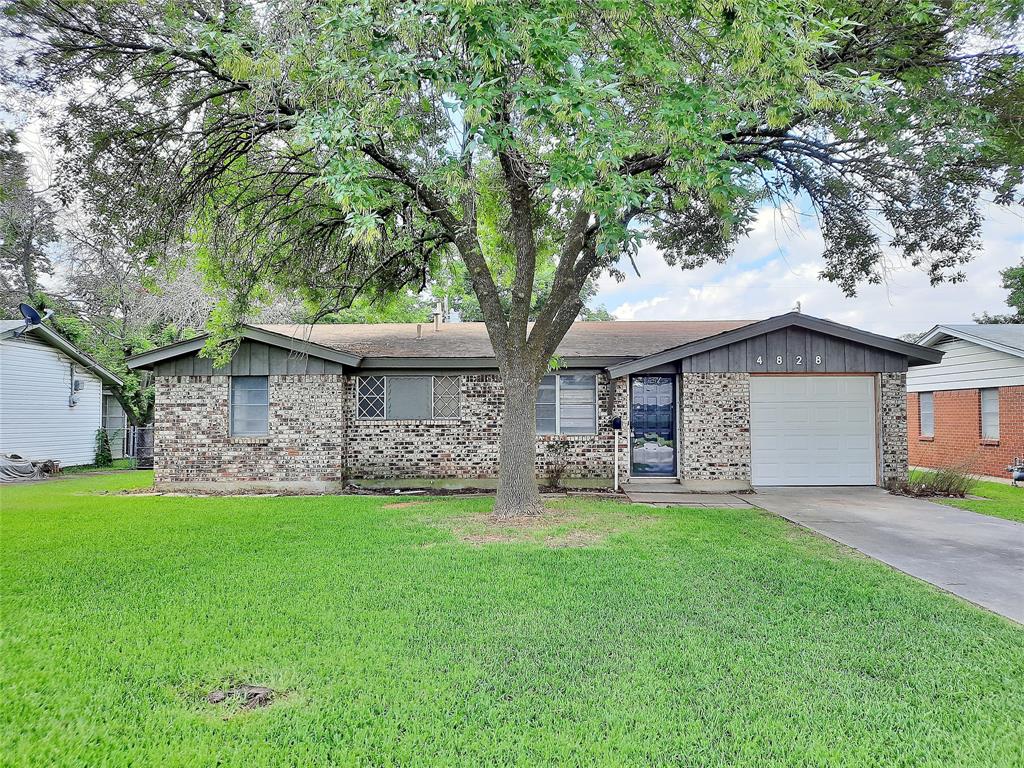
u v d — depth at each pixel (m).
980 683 3.59
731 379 12.48
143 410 22.16
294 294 12.94
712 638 4.24
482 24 5.31
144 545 7.16
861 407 12.60
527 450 9.15
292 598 5.12
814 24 6.09
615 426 12.42
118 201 8.21
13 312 22.14
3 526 8.46
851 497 11.34
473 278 9.19
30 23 6.95
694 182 6.55
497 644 4.13
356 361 12.52
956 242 9.30
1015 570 6.10
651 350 13.23
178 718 3.19
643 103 7.14
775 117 6.55
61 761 2.81
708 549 6.90
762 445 12.59
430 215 8.95
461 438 13.16
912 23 7.60
